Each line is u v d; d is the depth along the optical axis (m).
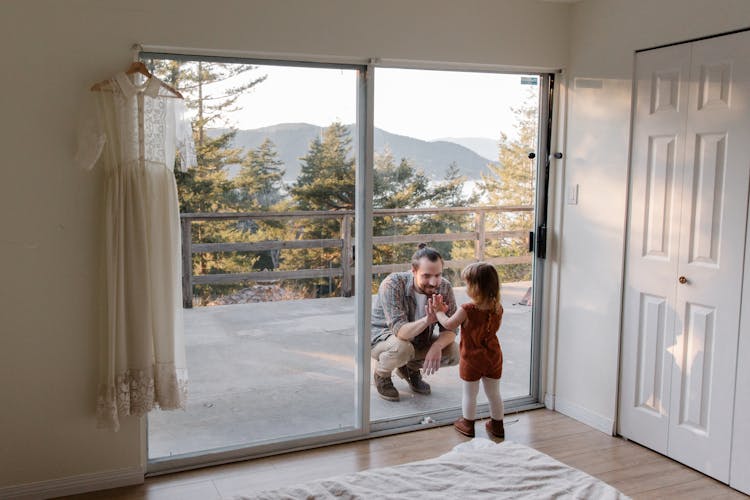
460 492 1.93
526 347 4.13
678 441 3.32
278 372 3.47
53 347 2.94
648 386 3.47
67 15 2.81
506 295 4.04
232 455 3.38
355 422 3.67
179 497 3.00
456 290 3.87
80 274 2.95
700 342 3.18
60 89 2.83
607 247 3.66
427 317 3.80
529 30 3.74
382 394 3.74
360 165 3.52
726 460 3.09
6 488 2.94
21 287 2.87
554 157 3.97
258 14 3.10
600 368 3.74
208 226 3.25
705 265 3.14
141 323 2.93
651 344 3.44
